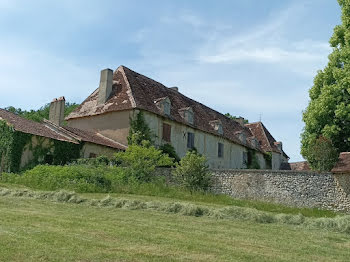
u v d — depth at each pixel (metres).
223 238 8.06
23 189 14.85
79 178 18.12
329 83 26.03
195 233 8.37
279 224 11.33
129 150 22.20
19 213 9.01
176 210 12.11
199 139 32.50
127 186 18.91
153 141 27.05
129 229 8.10
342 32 25.86
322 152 20.33
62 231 7.20
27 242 6.04
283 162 48.38
